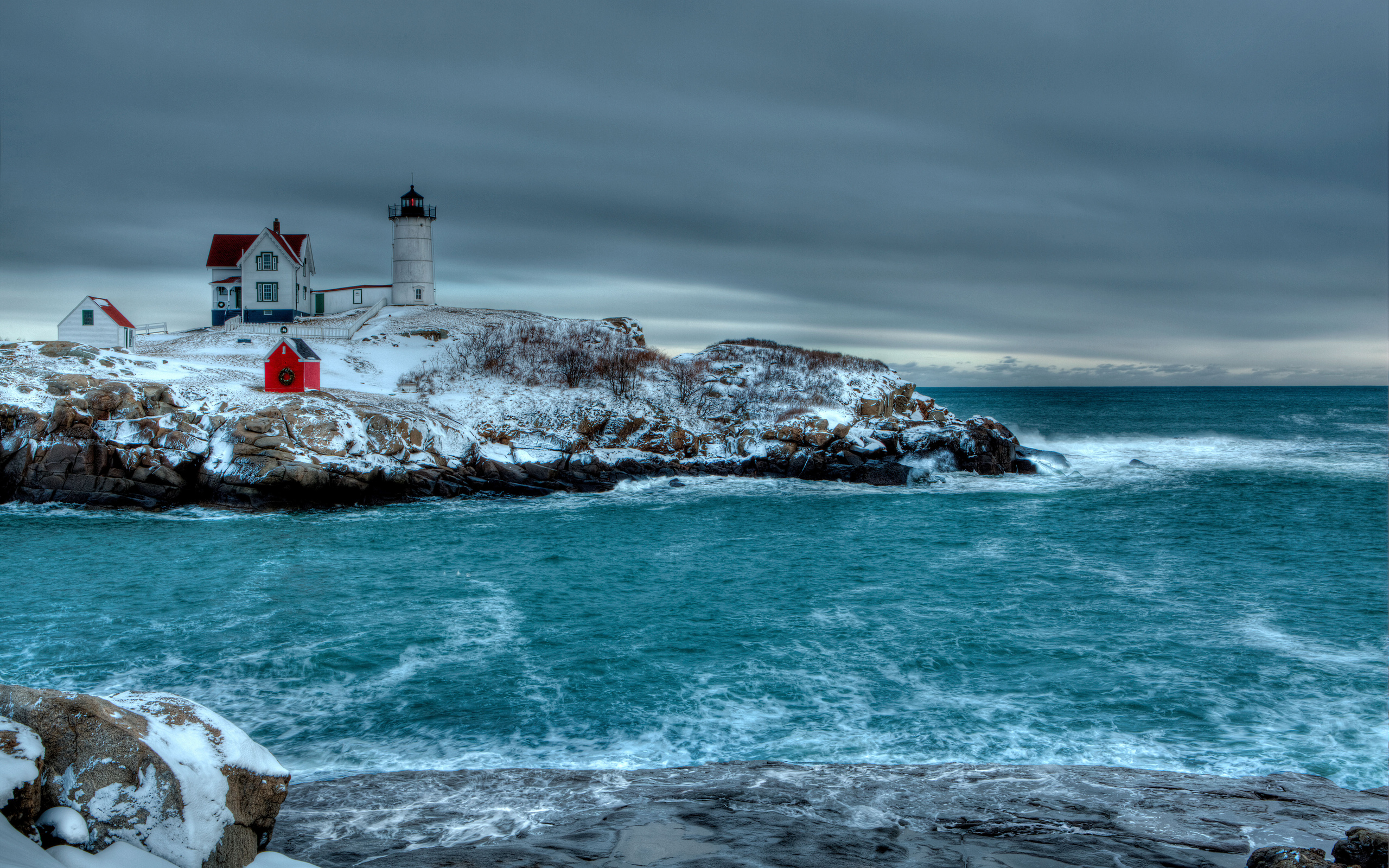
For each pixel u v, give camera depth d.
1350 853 8.47
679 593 23.78
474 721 15.35
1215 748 14.19
